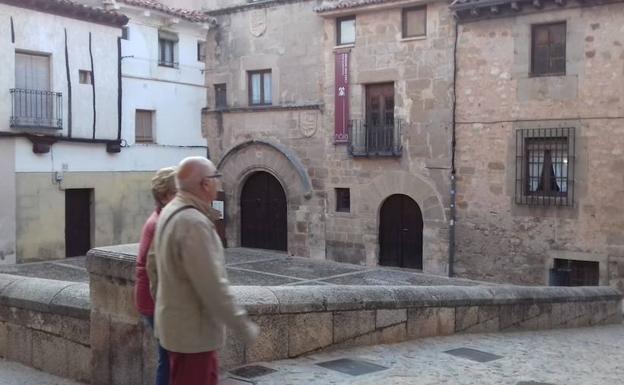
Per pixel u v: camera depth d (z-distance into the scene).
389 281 16.47
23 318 5.53
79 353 5.08
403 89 18.14
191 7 22.72
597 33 15.08
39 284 5.56
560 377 5.45
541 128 15.89
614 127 14.96
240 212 21.94
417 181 17.95
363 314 6.09
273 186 21.27
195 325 2.98
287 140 20.55
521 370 5.62
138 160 20.55
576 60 15.37
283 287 5.62
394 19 18.23
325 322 5.73
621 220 14.92
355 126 19.00
